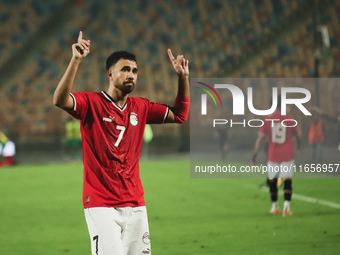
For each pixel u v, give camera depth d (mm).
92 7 64000
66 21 63062
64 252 10758
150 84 56688
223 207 16625
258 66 56562
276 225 13117
